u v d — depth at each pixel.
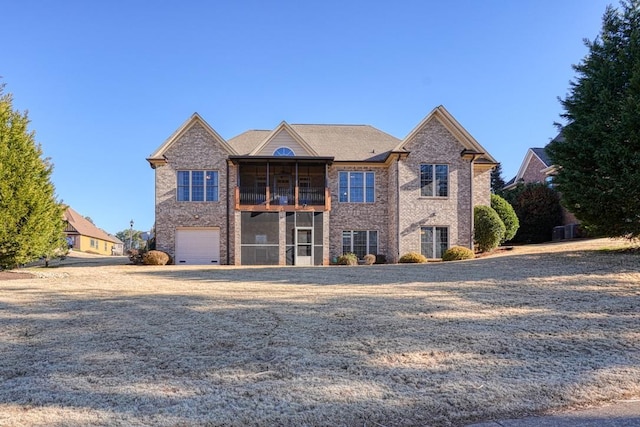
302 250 23.23
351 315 7.80
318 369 4.95
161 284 13.09
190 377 4.70
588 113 13.81
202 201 23.39
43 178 16.66
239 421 3.66
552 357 5.44
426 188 23.00
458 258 20.66
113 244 64.94
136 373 4.82
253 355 5.48
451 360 5.30
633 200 12.59
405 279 12.95
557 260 14.38
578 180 13.80
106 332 6.64
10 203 15.09
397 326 6.94
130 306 8.90
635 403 4.15
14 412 3.81
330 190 24.20
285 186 25.00
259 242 23.00
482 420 3.77
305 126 27.67
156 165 23.22
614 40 13.90
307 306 8.73
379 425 3.65
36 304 9.20
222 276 15.32
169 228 23.09
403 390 4.35
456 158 23.25
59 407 3.92
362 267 17.56
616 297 8.97
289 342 6.04
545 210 27.55
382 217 24.36
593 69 13.94
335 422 3.68
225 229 23.36
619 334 6.42
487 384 4.52
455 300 9.17
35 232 15.86
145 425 3.56
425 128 23.28
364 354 5.50
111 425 3.55
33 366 5.05
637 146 12.43
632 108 12.27
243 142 25.72
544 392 4.34
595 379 4.68
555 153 14.46
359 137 26.72
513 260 15.54
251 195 23.31
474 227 23.03
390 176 24.05
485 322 7.18
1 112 15.36
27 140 16.09
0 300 9.74
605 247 16.39
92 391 4.29
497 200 24.69
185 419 3.67
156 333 6.56
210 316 7.81
